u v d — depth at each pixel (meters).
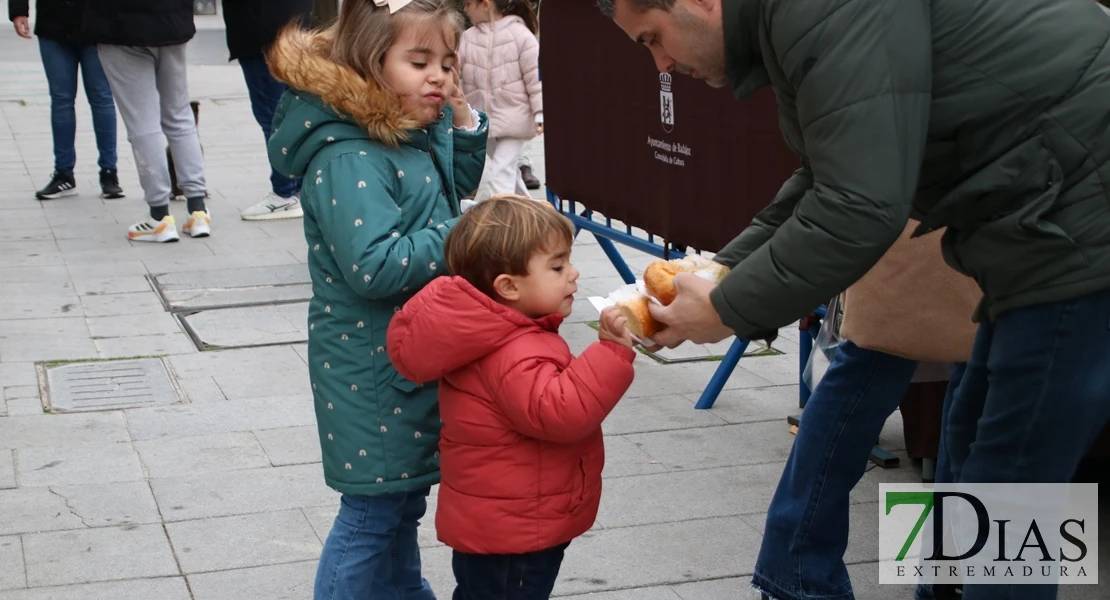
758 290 2.25
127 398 4.84
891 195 2.09
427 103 2.71
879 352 3.02
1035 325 2.30
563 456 2.56
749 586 3.41
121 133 11.23
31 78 14.76
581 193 5.84
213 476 4.11
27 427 4.51
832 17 2.09
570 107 5.80
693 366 5.42
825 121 2.12
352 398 2.74
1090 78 2.18
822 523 3.11
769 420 4.74
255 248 7.32
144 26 6.96
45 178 9.26
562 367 2.50
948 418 3.01
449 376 2.59
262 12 7.81
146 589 3.35
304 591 3.36
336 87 2.59
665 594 3.38
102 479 4.07
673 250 5.10
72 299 6.20
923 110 2.12
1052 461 2.39
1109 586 3.40
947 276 2.91
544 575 2.66
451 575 3.46
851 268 2.16
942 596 3.28
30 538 3.63
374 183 2.64
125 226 7.79
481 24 7.19
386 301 2.72
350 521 2.80
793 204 2.85
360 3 2.65
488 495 2.55
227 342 5.58
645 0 2.29
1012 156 2.20
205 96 13.85
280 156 2.76
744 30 2.26
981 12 2.17
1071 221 2.22
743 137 4.45
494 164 7.25
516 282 2.50
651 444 4.48
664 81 4.94
